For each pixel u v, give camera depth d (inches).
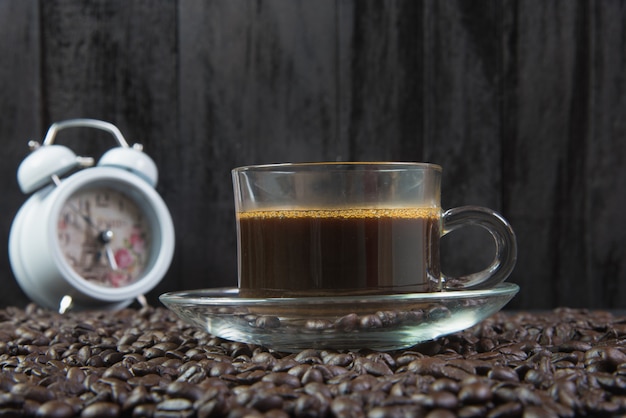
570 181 28.2
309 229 15.6
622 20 28.1
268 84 27.9
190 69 27.8
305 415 12.7
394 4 27.9
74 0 27.4
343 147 28.0
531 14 28.1
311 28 27.9
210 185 27.9
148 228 24.7
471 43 28.0
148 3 27.6
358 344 15.7
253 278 16.1
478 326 18.8
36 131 27.4
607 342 16.7
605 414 12.9
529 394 12.8
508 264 16.9
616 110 28.2
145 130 27.7
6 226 27.3
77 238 23.6
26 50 27.3
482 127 28.1
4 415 13.1
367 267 15.6
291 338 15.4
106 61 27.6
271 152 27.9
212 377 14.3
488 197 28.1
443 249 28.2
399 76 28.0
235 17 27.8
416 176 16.0
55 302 23.4
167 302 16.2
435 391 13.0
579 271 28.2
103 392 13.6
